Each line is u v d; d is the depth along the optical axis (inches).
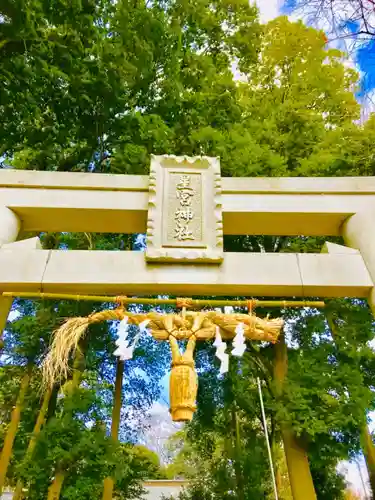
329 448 290.0
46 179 207.9
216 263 186.2
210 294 188.1
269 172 337.1
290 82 473.1
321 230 216.4
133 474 477.7
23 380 364.5
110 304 404.2
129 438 482.3
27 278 176.9
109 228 215.6
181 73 410.3
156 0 422.6
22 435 374.9
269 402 294.0
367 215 203.0
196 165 213.9
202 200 202.8
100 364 475.8
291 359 329.4
